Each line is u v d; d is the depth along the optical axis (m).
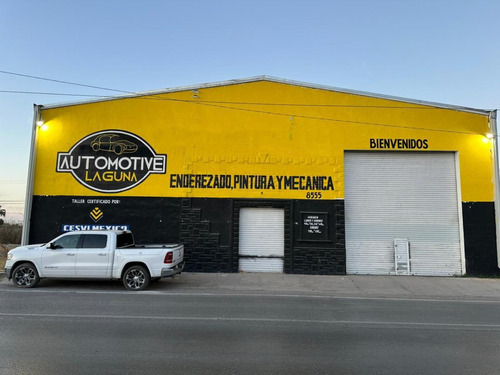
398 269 14.30
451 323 7.20
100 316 7.37
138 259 10.62
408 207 14.66
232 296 9.95
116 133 15.08
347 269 14.38
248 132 15.01
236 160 14.87
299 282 12.47
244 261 14.44
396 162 14.92
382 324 7.05
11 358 4.90
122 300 9.07
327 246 14.25
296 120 15.02
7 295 9.57
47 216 14.59
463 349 5.54
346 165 14.99
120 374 4.41
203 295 10.01
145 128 15.10
